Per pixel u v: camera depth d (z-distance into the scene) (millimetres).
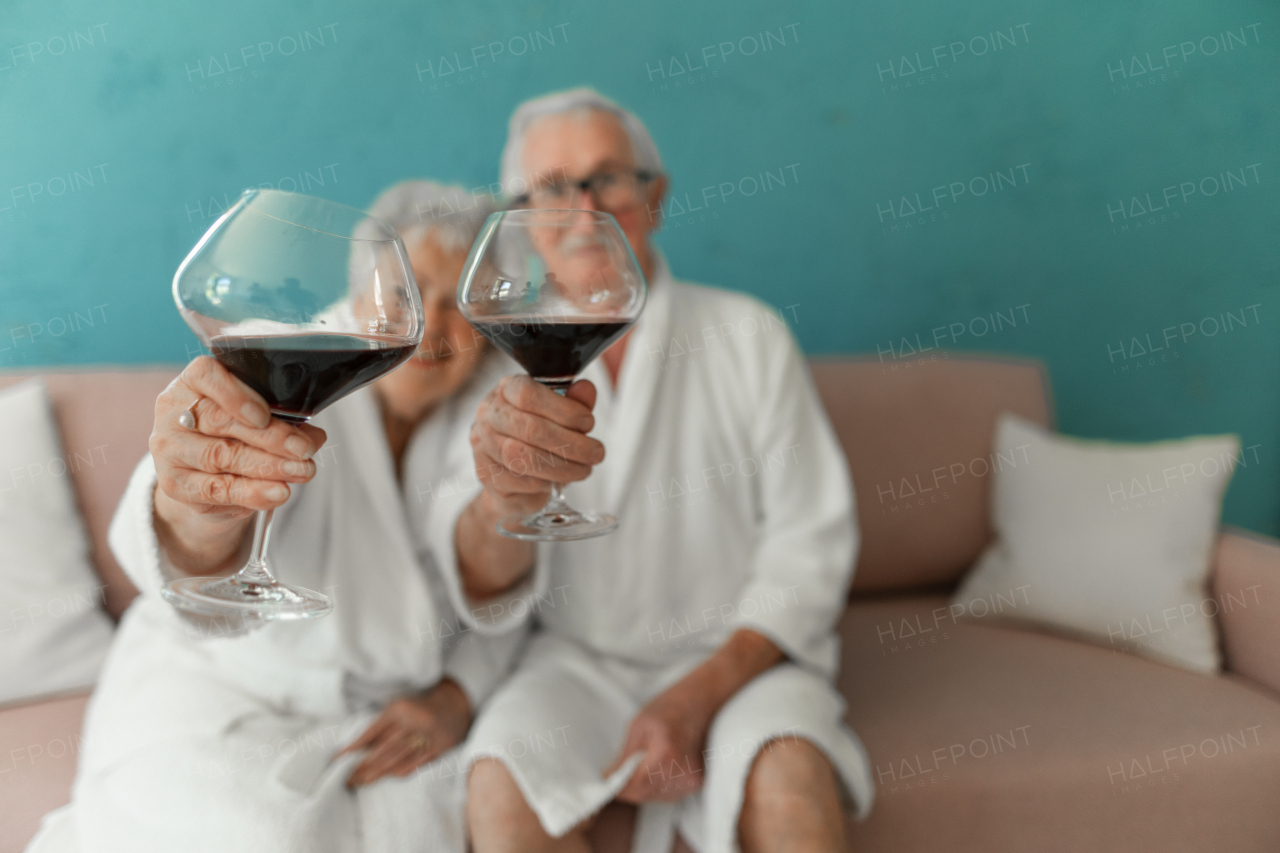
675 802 968
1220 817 1102
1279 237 2127
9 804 959
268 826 797
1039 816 1046
